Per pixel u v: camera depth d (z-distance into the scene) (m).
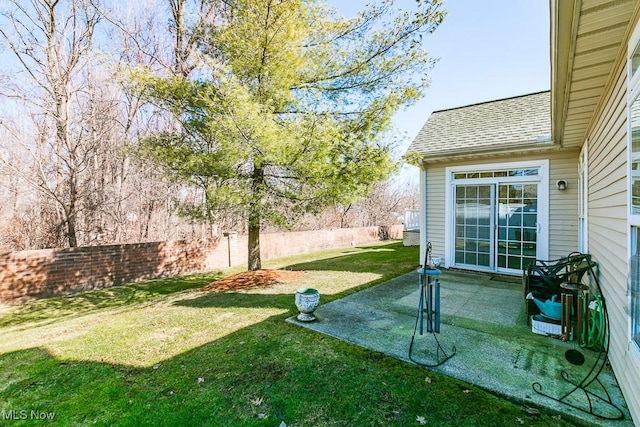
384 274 7.42
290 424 2.24
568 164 6.12
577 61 2.68
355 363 3.08
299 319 4.30
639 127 2.12
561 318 3.57
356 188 5.59
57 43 8.29
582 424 2.17
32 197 9.39
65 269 6.76
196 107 5.59
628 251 2.34
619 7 1.99
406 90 5.73
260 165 5.69
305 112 5.96
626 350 2.37
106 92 9.93
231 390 2.67
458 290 5.69
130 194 10.36
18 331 4.48
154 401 2.54
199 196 8.02
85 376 2.96
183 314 4.73
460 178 7.37
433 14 5.52
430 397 2.51
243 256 10.20
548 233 6.30
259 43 5.61
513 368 2.93
